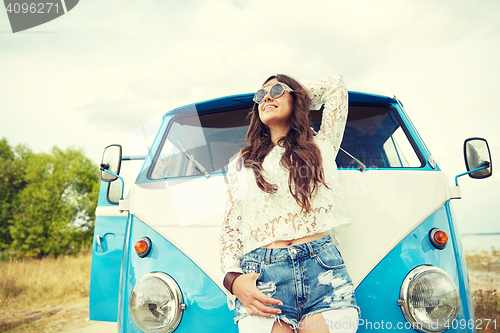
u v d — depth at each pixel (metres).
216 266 1.75
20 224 17.34
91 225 17.77
